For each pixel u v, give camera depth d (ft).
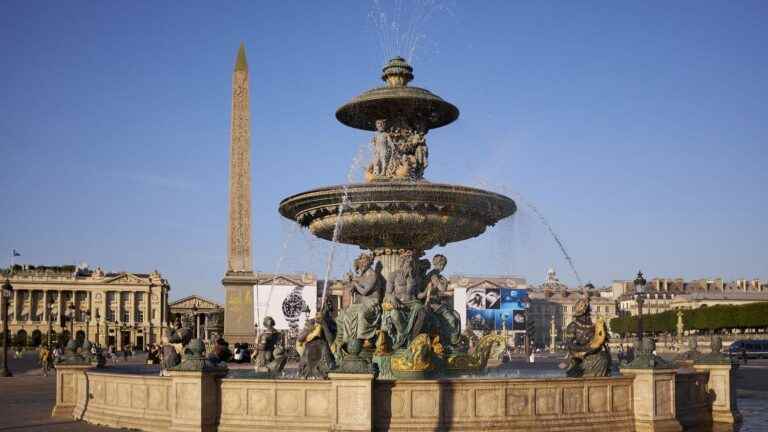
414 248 53.06
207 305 531.09
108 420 45.16
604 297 503.20
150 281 526.16
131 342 520.42
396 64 54.60
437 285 51.83
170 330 54.03
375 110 54.19
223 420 38.42
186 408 38.27
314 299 167.84
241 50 175.11
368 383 35.60
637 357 41.86
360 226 50.06
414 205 48.49
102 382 47.21
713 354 49.16
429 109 53.93
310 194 49.88
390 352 48.11
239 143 171.42
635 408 41.34
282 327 165.58
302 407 37.32
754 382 103.55
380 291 51.24
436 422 36.52
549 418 38.45
